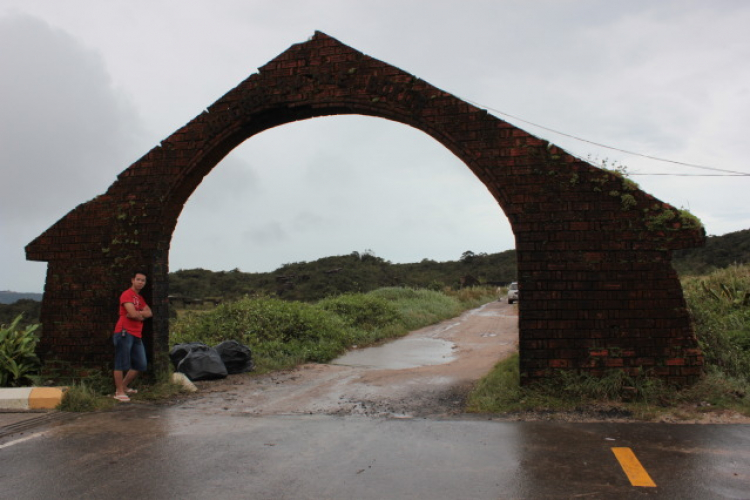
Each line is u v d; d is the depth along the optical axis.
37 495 3.83
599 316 6.27
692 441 4.78
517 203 6.51
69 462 4.53
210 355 8.88
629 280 6.28
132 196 7.71
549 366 6.30
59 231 7.90
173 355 8.87
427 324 19.61
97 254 7.74
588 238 6.36
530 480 3.98
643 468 4.15
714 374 6.36
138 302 7.11
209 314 14.02
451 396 7.18
